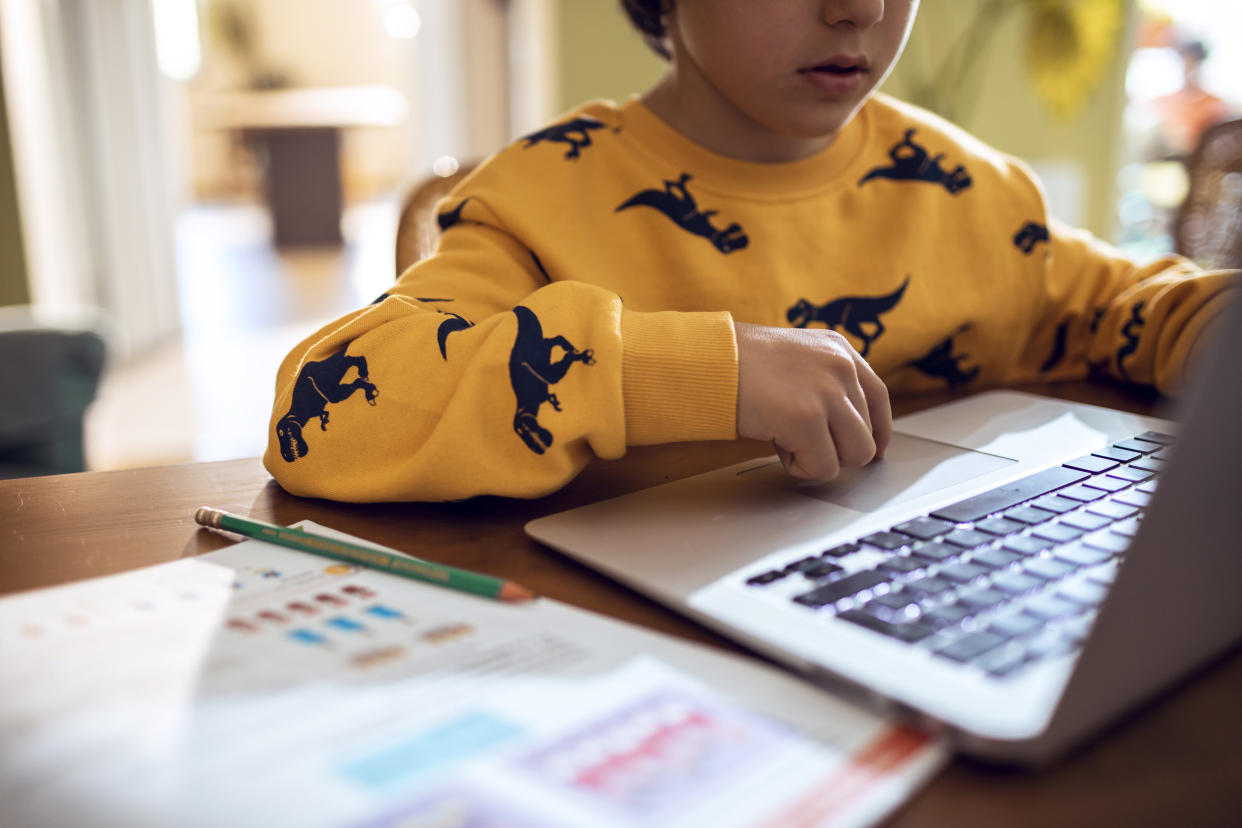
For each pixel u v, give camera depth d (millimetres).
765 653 300
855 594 325
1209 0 3725
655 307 751
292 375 557
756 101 665
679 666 290
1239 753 259
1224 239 1244
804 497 442
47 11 2979
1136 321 732
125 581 358
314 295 4500
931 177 836
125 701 268
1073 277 858
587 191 766
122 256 3391
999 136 3709
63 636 309
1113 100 3820
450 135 4043
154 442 2475
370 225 7266
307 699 269
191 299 4418
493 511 467
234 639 306
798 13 621
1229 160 1246
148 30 3623
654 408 460
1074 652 282
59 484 518
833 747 251
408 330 510
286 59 8914
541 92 3383
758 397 452
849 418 456
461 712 262
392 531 442
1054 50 3271
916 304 792
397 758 241
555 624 319
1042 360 868
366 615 325
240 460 568
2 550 416
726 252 769
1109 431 551
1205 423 237
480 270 672
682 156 786
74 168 3139
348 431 485
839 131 825
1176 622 266
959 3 3498
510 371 464
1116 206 3955
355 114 6312
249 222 7461
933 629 297
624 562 373
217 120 6441
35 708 264
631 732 254
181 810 222
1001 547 360
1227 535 265
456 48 3904
